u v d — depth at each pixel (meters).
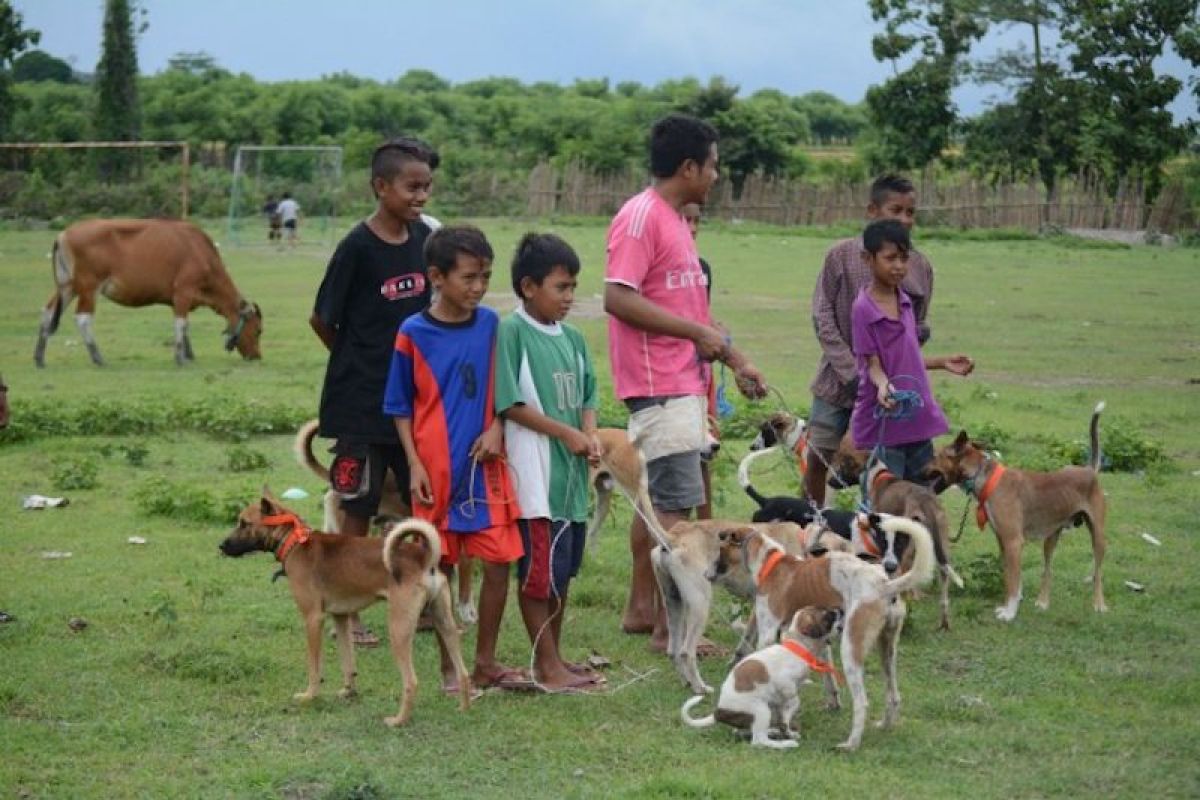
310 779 6.00
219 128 67.88
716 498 11.37
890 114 51.00
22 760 6.16
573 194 54.91
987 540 10.55
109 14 61.31
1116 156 48.06
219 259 20.03
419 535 6.75
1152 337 21.83
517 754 6.31
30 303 27.52
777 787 5.85
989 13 49.41
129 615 8.34
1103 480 12.20
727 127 58.12
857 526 8.16
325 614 6.91
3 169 59.97
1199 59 47.69
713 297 27.81
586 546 9.96
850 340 9.27
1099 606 8.66
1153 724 6.70
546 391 7.18
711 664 7.75
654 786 5.83
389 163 7.70
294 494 11.41
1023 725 6.70
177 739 6.46
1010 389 17.11
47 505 11.14
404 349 7.11
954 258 37.72
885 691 6.67
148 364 19.78
